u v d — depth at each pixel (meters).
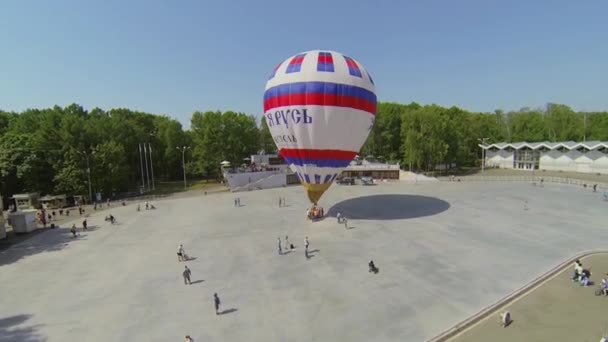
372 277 22.42
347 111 32.19
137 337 16.25
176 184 87.56
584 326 16.11
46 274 24.89
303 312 18.11
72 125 66.56
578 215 38.34
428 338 15.37
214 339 15.85
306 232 33.88
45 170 60.53
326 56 32.88
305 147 33.41
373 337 15.59
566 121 110.06
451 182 69.00
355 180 70.12
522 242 29.06
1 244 33.25
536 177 72.50
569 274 22.28
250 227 36.62
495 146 98.62
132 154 83.31
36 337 16.52
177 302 19.73
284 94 32.47
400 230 33.38
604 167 75.50
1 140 60.47
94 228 39.00
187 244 31.17
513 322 16.66
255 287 21.44
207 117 86.12
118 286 22.25
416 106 106.12
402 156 92.81
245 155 96.31
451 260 25.12
